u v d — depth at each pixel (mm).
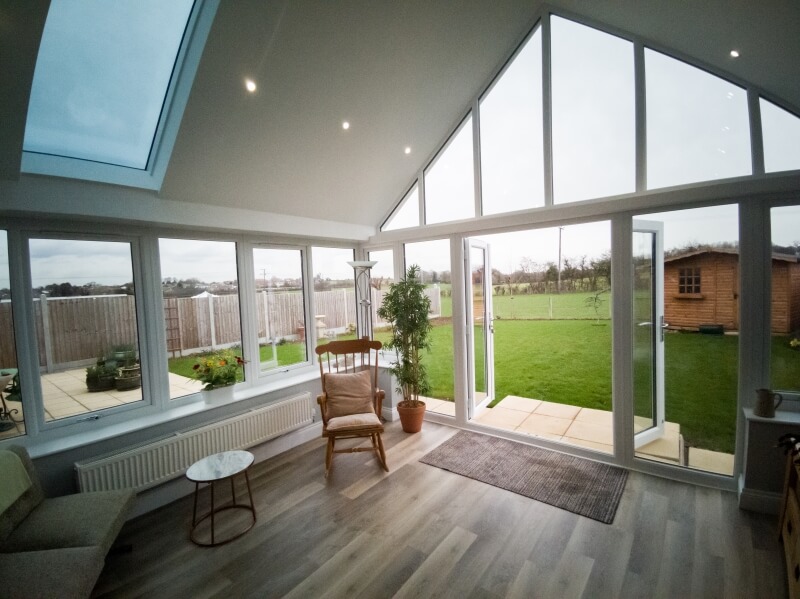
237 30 2203
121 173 2676
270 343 3887
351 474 3152
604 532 2328
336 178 3703
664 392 3184
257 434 3316
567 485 2871
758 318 2586
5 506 1781
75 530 1845
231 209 3277
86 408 2703
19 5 1621
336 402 3420
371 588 1941
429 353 4547
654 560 2076
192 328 3285
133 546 2328
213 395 3203
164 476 2723
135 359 2943
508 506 2629
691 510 2508
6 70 1774
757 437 2439
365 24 2574
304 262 4211
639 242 3064
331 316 4539
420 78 3211
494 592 1894
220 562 2168
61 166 2400
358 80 2912
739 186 2547
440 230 4023
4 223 2354
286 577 2037
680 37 2586
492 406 4582
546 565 2068
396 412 4367
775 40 2090
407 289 3820
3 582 1523
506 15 3113
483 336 4477
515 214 3516
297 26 2359
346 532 2400
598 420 4086
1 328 2365
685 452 3068
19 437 2414
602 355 6211
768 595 1818
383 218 4684
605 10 2789
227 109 2570
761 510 2443
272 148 3033
